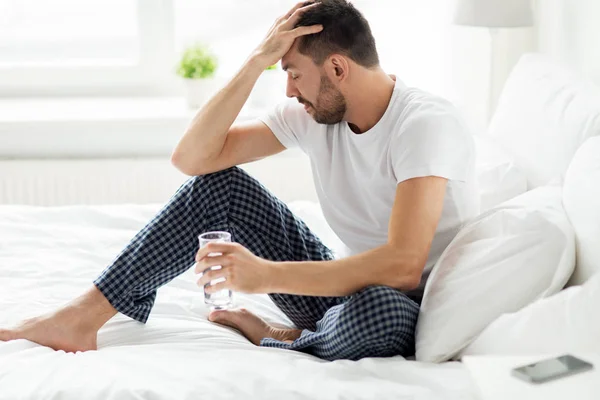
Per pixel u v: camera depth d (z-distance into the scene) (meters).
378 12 3.74
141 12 3.81
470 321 1.80
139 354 1.84
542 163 2.31
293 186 3.56
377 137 2.04
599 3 2.57
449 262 1.92
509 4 2.94
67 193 3.51
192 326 2.07
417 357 1.83
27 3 3.82
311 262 1.88
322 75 2.04
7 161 3.48
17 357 1.83
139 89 3.89
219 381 1.66
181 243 2.09
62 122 3.44
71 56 3.88
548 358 1.37
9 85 3.83
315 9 2.06
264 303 2.37
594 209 1.79
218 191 2.13
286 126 2.26
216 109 2.18
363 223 2.17
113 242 2.59
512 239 1.83
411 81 3.73
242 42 3.87
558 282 1.80
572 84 2.41
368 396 1.60
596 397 1.24
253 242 2.17
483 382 1.31
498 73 3.36
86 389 1.63
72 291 2.23
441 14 3.56
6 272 2.35
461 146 1.99
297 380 1.69
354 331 1.83
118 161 3.49
